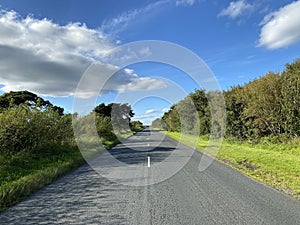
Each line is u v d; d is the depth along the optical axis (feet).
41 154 51.13
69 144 64.54
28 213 19.29
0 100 96.94
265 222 17.11
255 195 23.72
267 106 68.95
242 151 59.21
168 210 19.77
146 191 25.79
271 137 68.44
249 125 78.23
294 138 60.59
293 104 60.85
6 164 38.91
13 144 45.65
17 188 24.36
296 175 32.04
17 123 45.62
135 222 17.37
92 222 17.43
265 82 70.38
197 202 21.76
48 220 17.83
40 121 51.72
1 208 20.13
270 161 42.88
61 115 63.31
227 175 33.53
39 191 25.95
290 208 19.95
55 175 32.86
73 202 22.07
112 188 27.14
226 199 22.54
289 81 62.23
